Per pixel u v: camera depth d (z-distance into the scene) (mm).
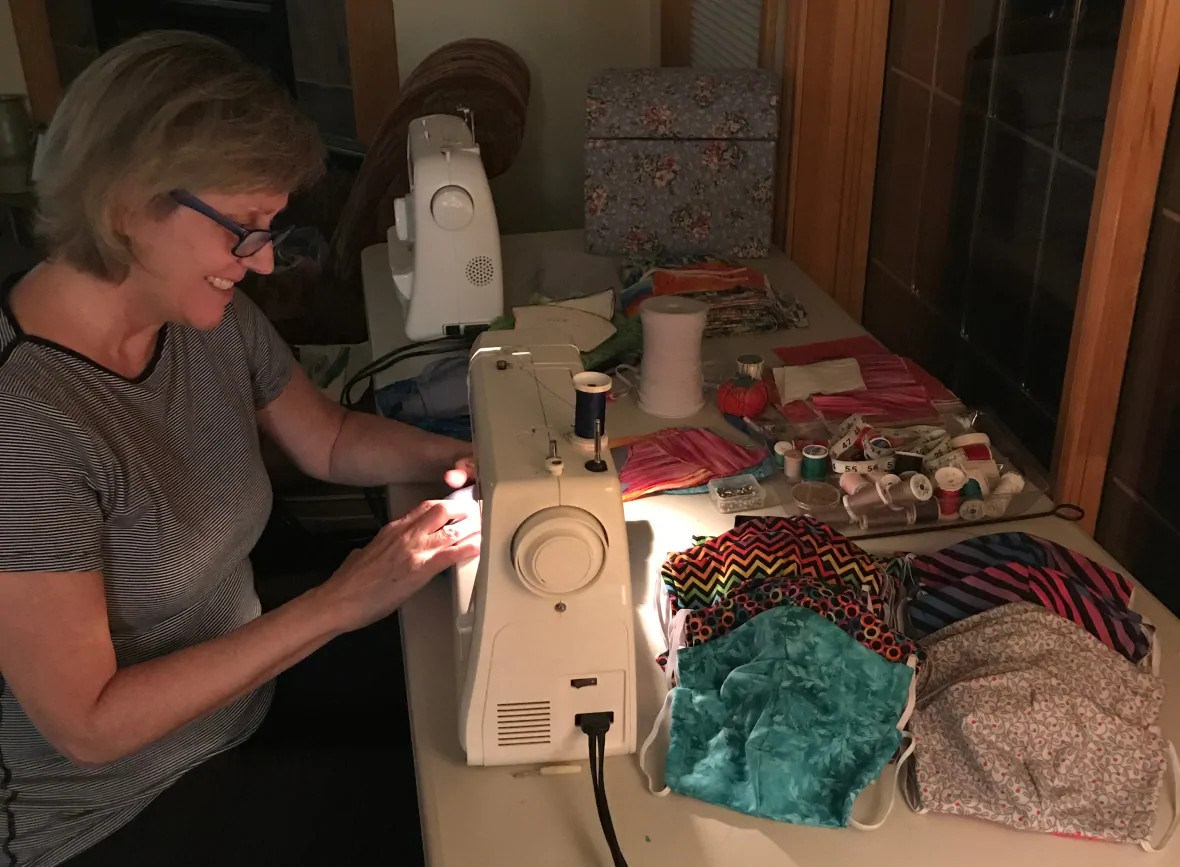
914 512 1362
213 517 1230
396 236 1986
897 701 1040
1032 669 1044
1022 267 1705
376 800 1284
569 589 983
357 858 1235
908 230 2090
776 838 971
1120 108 1295
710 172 2072
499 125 2381
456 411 1608
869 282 2299
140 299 1108
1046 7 1568
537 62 3102
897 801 1005
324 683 1431
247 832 1243
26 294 1100
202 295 1088
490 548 987
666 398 1603
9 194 2949
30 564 1017
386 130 2396
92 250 1048
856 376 1651
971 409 1601
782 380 1637
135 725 1062
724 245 2131
